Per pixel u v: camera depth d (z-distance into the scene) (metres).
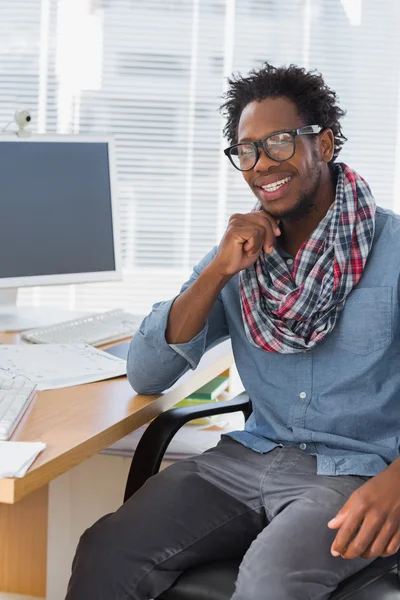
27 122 2.58
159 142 3.58
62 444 1.47
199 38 3.55
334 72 3.56
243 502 1.76
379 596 1.47
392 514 1.47
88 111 3.56
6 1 3.53
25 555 2.37
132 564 1.59
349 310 1.79
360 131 3.58
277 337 1.82
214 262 1.83
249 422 1.97
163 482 1.76
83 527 2.24
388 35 3.56
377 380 1.78
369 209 1.83
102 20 3.53
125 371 2.06
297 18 3.54
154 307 1.93
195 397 2.51
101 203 2.75
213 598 1.55
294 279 1.86
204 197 3.61
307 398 1.82
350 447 1.76
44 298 3.62
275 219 1.88
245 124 1.85
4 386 1.79
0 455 1.36
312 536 1.52
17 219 2.56
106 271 2.76
